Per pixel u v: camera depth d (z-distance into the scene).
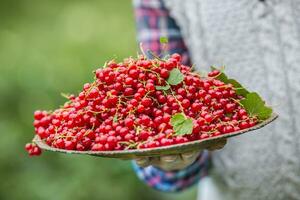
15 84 2.45
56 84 2.48
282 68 1.20
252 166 1.27
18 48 2.90
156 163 1.07
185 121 0.95
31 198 2.14
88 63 2.68
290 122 1.21
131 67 1.00
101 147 0.96
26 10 3.57
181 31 1.31
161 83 1.00
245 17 1.21
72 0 3.66
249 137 1.26
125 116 0.99
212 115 0.98
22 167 2.21
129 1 3.61
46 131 1.03
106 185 2.15
